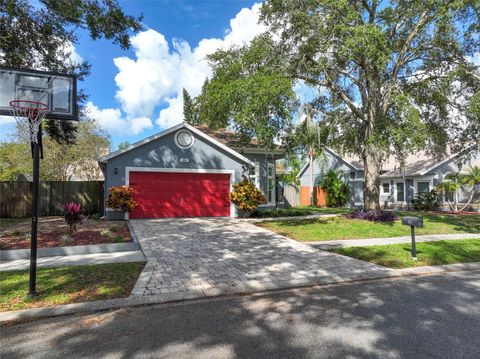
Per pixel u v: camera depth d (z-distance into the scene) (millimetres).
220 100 13203
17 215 16688
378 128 13578
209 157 16500
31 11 10922
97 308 5020
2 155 26594
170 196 15828
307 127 14664
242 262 7828
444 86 13984
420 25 13414
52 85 6266
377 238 11328
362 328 4328
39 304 5062
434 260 8258
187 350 3742
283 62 14359
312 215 17719
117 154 14805
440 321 4543
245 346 3840
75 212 10734
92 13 10289
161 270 7016
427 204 22203
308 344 3889
